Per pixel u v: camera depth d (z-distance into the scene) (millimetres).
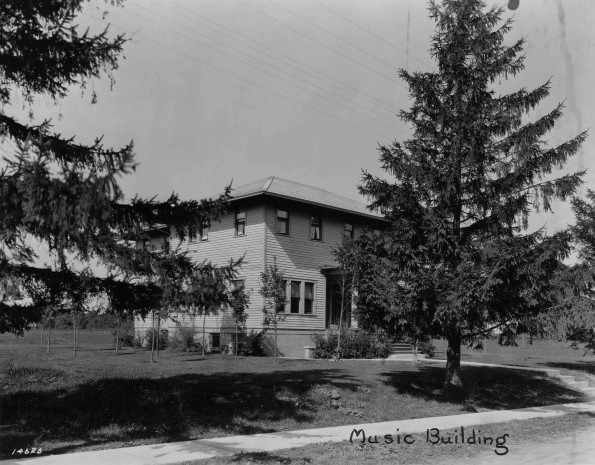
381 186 13844
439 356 26781
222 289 8883
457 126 13609
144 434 9156
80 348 26406
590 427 11531
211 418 10336
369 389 13914
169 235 9477
